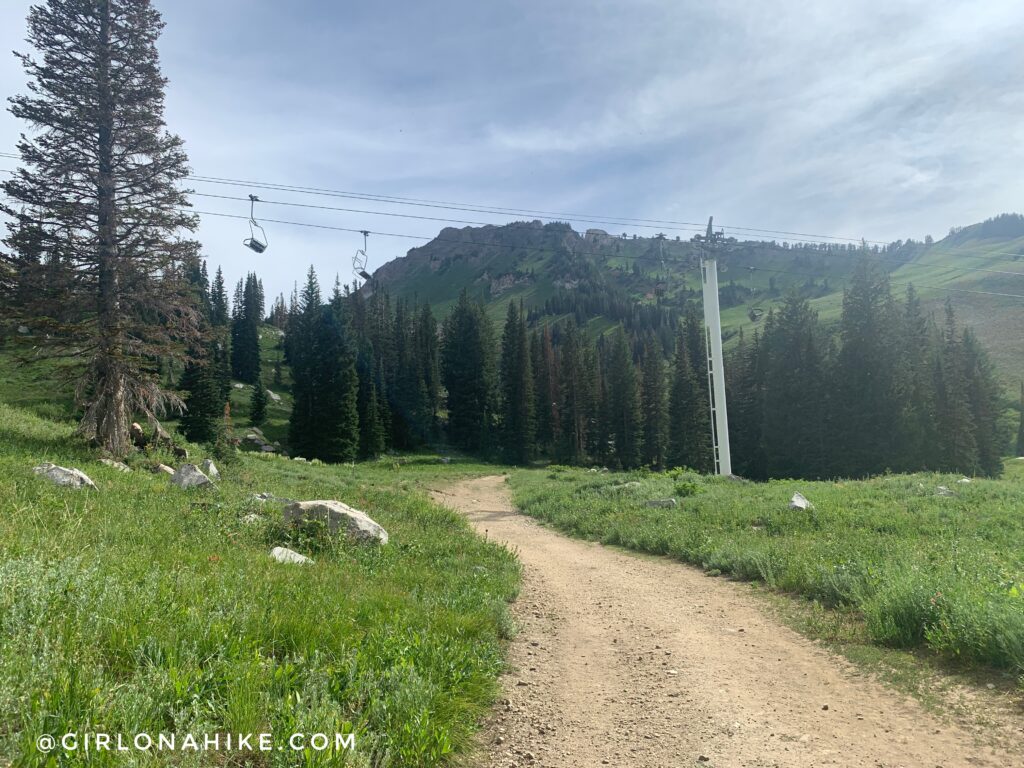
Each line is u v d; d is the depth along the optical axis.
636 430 76.81
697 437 70.88
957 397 58.31
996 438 66.38
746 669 6.47
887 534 12.83
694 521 16.58
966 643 6.07
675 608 9.40
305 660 4.74
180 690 3.68
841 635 7.40
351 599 6.82
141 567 6.27
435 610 7.21
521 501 28.08
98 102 21.00
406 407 82.00
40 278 20.20
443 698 4.75
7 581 4.48
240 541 10.05
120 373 21.39
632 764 4.32
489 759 4.35
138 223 21.33
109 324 20.98
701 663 6.71
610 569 12.77
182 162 21.88
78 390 21.00
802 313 59.81
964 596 6.62
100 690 3.43
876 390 53.69
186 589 5.70
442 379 92.56
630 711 5.36
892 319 55.16
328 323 62.62
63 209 19.97
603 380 91.62
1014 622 5.77
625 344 79.44
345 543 10.91
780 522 15.01
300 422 62.09
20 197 20.02
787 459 58.00
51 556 5.74
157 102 22.05
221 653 4.33
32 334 20.64
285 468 34.75
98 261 20.84
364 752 3.70
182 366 24.12
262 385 77.50
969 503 16.92
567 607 9.50
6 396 40.94
